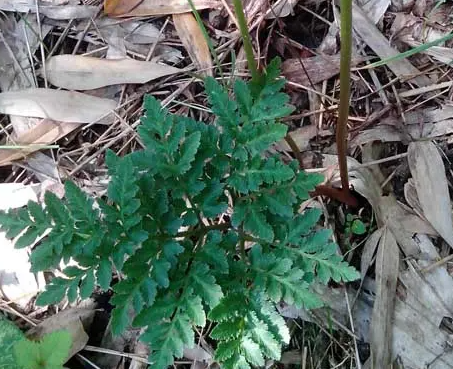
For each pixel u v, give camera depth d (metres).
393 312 0.20
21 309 0.21
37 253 0.15
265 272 0.16
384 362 0.19
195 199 0.16
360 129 0.22
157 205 0.16
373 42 0.22
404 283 0.20
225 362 0.15
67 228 0.15
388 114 0.22
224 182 0.17
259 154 0.16
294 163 0.17
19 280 0.21
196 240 0.18
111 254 0.15
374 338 0.19
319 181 0.16
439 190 0.20
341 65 0.15
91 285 0.15
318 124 0.22
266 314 0.16
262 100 0.17
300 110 0.22
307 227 0.16
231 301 0.15
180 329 0.15
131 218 0.15
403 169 0.21
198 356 0.20
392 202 0.21
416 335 0.19
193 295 0.15
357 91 0.22
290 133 0.22
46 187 0.22
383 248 0.20
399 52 0.22
